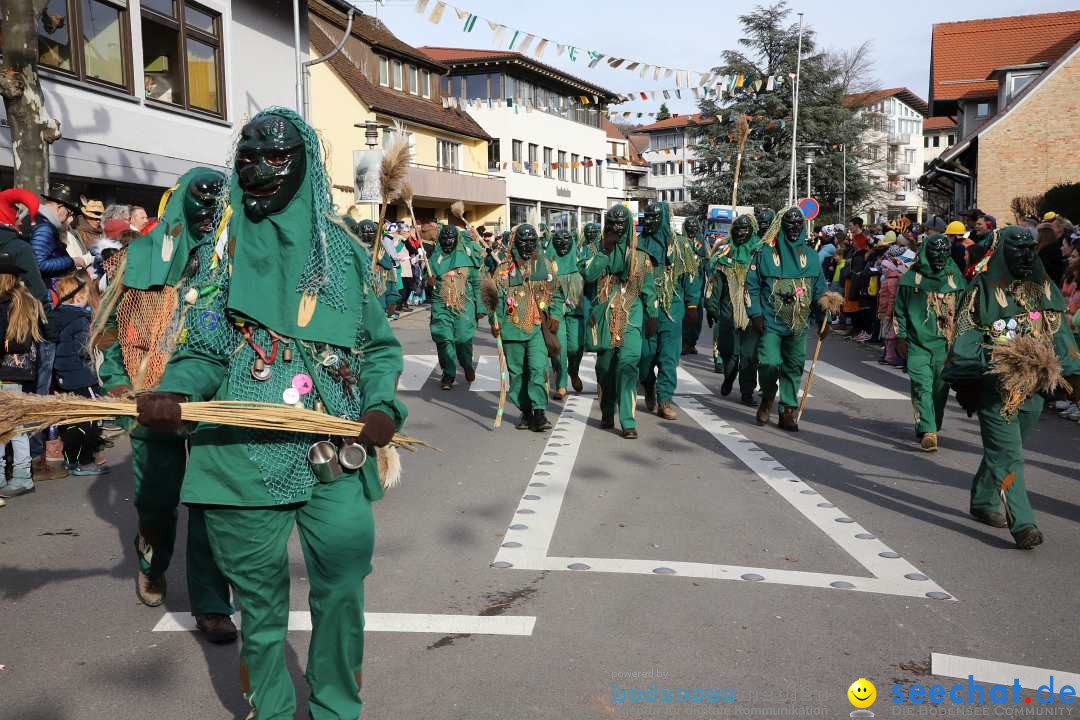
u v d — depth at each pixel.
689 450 8.23
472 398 11.28
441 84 43.00
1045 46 41.94
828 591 4.72
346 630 2.93
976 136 31.16
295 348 2.88
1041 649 4.04
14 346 6.51
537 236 8.99
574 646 4.04
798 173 54.12
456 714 3.44
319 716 2.97
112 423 7.44
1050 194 21.73
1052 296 5.72
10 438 2.82
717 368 13.55
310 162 2.88
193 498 2.75
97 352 7.36
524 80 46.34
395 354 3.04
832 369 13.70
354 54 34.66
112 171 15.46
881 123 80.38
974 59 42.53
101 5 15.38
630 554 5.30
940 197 55.44
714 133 51.50
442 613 4.41
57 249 7.41
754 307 9.17
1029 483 7.10
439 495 6.64
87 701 3.59
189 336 2.84
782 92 53.56
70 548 5.51
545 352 9.05
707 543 5.51
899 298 8.34
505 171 43.94
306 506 2.86
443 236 11.73
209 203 4.09
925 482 7.09
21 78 9.03
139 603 4.62
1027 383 5.23
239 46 19.84
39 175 9.27
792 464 7.67
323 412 2.89
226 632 4.13
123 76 15.99
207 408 2.65
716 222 31.83
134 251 4.14
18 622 4.37
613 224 8.62
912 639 4.12
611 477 7.20
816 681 3.71
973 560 5.25
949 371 5.73
